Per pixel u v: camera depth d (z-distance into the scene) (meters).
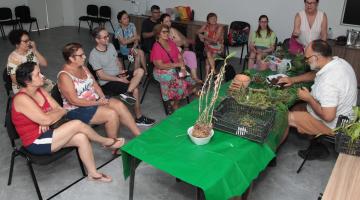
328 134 2.68
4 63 5.71
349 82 2.54
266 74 3.27
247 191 2.18
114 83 3.53
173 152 1.92
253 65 4.59
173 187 2.58
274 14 6.08
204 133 1.98
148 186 2.58
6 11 7.40
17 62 3.23
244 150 1.93
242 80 2.69
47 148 2.33
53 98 2.71
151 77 3.95
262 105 2.26
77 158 2.95
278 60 3.49
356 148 1.86
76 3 8.81
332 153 3.13
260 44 5.02
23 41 3.20
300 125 2.76
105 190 2.53
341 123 2.22
